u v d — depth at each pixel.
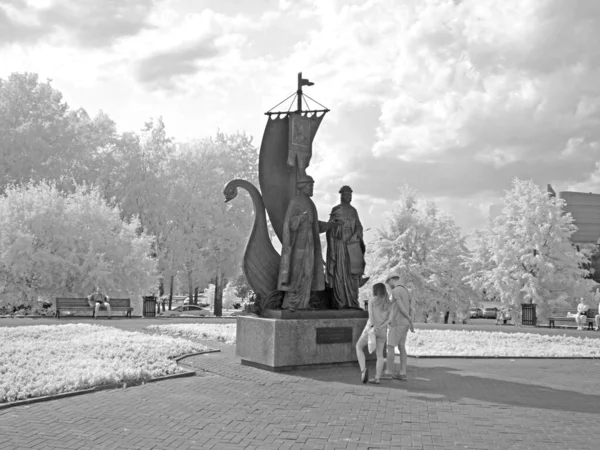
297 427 7.23
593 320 27.75
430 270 42.69
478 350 16.03
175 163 50.78
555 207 39.69
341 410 8.23
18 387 8.99
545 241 39.38
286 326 11.65
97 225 35.19
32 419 7.46
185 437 6.72
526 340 19.22
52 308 32.56
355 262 13.19
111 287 33.62
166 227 49.41
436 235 44.28
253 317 12.30
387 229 44.34
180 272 50.59
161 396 8.99
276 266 13.01
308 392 9.53
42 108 46.84
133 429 7.03
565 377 11.84
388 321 10.47
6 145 43.97
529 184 40.09
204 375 11.08
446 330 22.17
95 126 52.25
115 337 16.00
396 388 10.07
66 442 6.45
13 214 32.66
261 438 6.73
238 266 48.81
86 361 11.60
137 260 36.00
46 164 44.97
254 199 13.14
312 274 12.54
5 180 43.34
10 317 25.59
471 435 6.99
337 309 12.88
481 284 42.03
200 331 18.89
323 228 13.26
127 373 10.27
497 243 40.25
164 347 14.11
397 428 7.26
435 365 13.32
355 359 12.55
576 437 6.97
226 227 48.25
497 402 8.99
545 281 38.50
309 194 12.82
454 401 9.02
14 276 31.59
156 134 52.84
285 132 13.64
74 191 46.53
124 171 49.38
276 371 11.51
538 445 6.61
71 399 8.72
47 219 32.91
